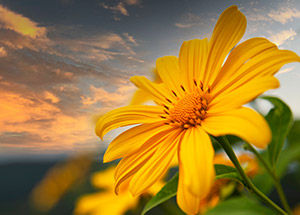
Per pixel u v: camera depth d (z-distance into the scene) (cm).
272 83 16
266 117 21
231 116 17
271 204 19
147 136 21
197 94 21
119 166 21
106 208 33
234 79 20
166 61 25
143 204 29
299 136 25
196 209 17
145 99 27
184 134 20
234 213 17
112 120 22
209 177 15
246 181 19
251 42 20
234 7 21
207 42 23
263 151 25
